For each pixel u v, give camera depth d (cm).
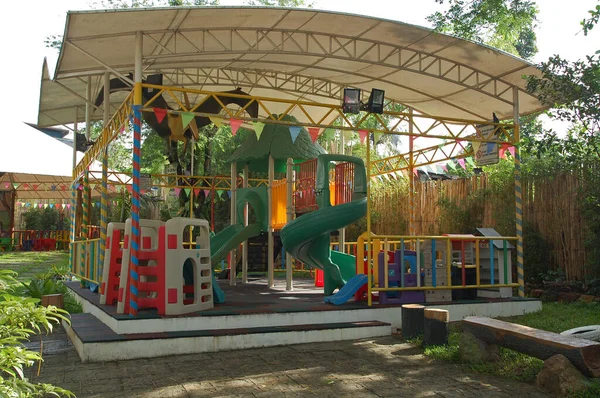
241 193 1127
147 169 2530
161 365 561
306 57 1032
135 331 633
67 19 764
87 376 517
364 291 834
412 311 683
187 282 838
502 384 488
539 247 1062
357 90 823
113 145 2523
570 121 805
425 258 835
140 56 786
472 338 561
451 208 1230
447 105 1184
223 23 856
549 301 1004
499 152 976
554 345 470
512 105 1002
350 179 971
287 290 1049
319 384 491
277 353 618
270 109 1389
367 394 461
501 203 1136
